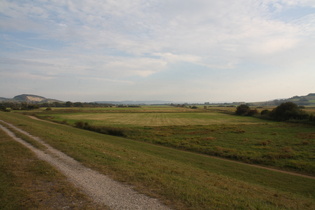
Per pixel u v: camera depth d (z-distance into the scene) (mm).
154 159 16484
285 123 55719
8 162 10492
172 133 41062
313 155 22750
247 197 8523
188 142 32344
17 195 6918
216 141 32156
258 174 17391
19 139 17781
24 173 9031
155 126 51875
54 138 18672
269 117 71875
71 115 91750
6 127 26750
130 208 6270
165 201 6848
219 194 8078
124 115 96062
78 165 10633
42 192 7227
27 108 128250
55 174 9008
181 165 16344
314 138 32188
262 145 28672
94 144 19062
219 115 97812
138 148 26078
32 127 28172
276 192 11734
